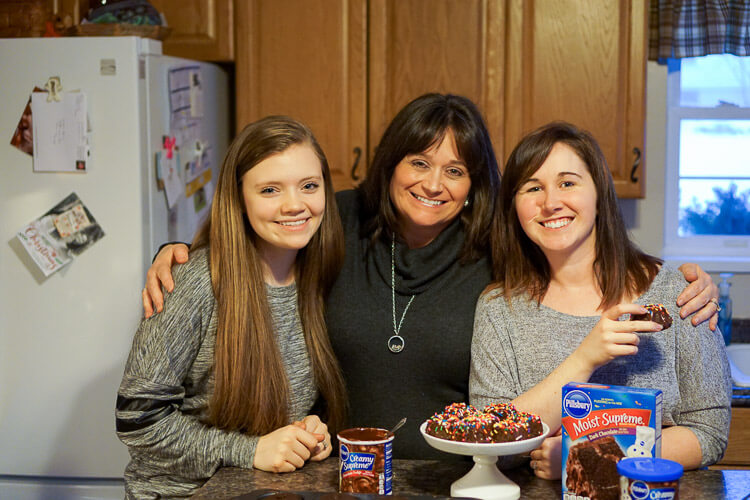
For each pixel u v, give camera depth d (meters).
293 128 1.53
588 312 1.54
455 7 2.69
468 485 1.29
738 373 2.49
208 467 1.47
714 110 3.10
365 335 1.67
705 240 3.12
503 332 1.55
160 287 1.54
